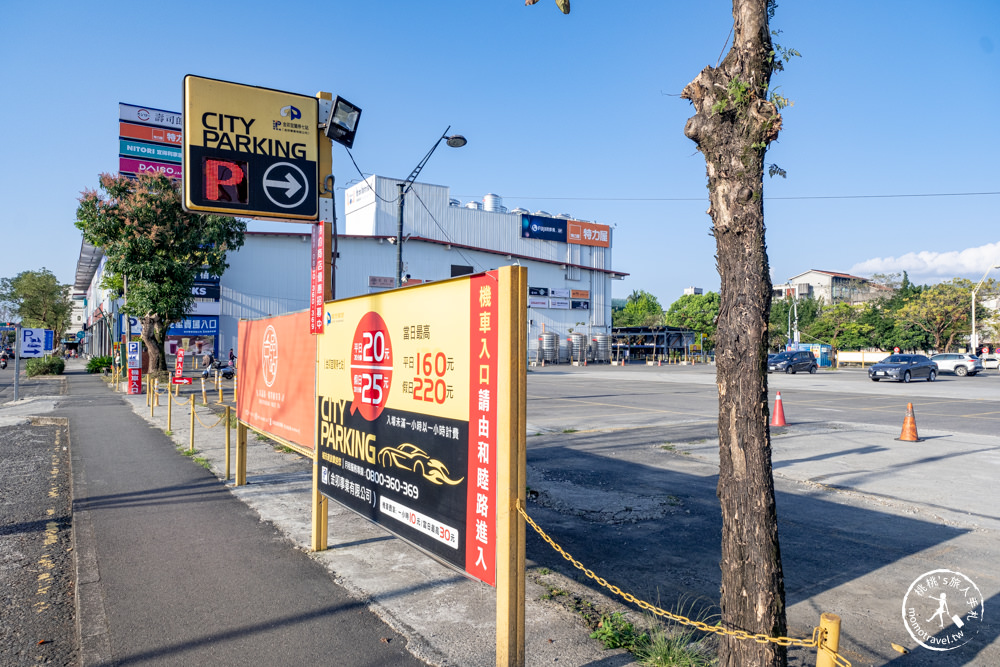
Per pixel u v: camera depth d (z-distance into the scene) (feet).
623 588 15.07
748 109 8.81
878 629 12.91
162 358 91.76
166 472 28.53
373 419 14.67
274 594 14.61
